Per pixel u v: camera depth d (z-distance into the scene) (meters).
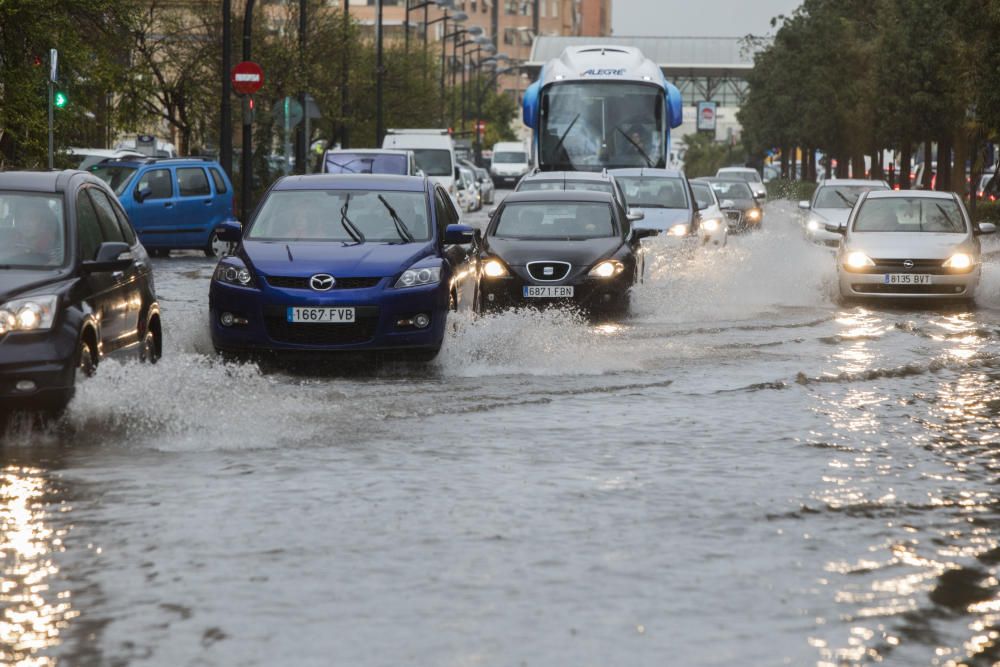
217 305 31.20
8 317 22.53
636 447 22.11
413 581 14.55
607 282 40.91
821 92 153.88
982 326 41.62
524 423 24.20
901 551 15.91
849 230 50.38
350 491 18.81
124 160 70.75
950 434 23.55
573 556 15.55
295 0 117.19
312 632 12.88
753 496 18.66
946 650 12.45
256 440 22.30
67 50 67.06
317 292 30.64
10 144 67.69
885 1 123.94
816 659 12.18
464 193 128.62
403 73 153.75
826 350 35.09
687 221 58.84
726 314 43.94
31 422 22.88
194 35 103.56
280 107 85.94
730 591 14.23
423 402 26.27
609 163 78.56
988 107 80.50
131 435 22.59
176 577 14.68
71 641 12.62
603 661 12.11
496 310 41.00
